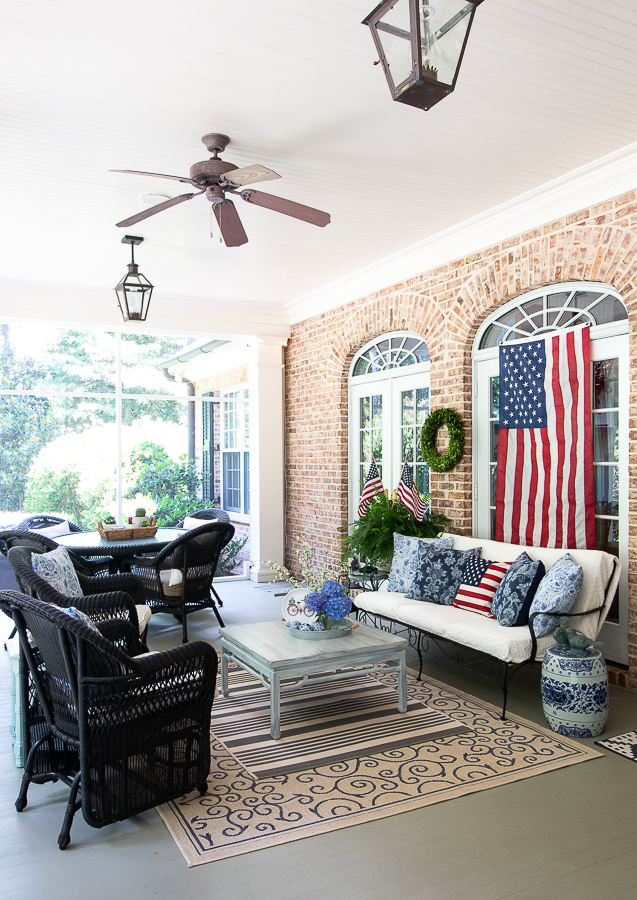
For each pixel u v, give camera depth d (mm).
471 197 4770
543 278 4773
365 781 3043
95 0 2580
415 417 6418
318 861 2447
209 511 7176
